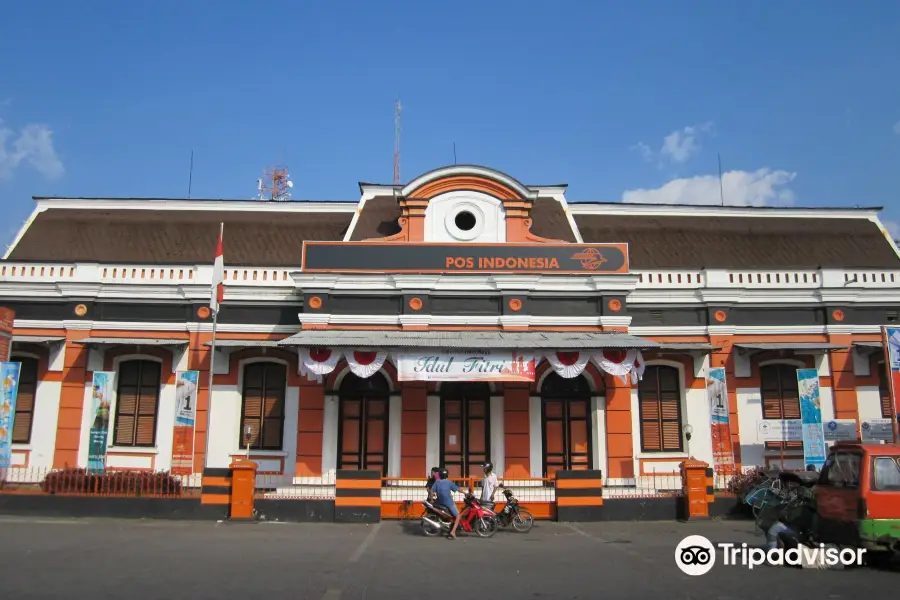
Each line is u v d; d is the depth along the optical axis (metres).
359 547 13.66
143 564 11.55
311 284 20.80
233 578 10.55
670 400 22.09
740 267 22.97
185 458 20.00
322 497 17.88
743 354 22.30
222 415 21.27
